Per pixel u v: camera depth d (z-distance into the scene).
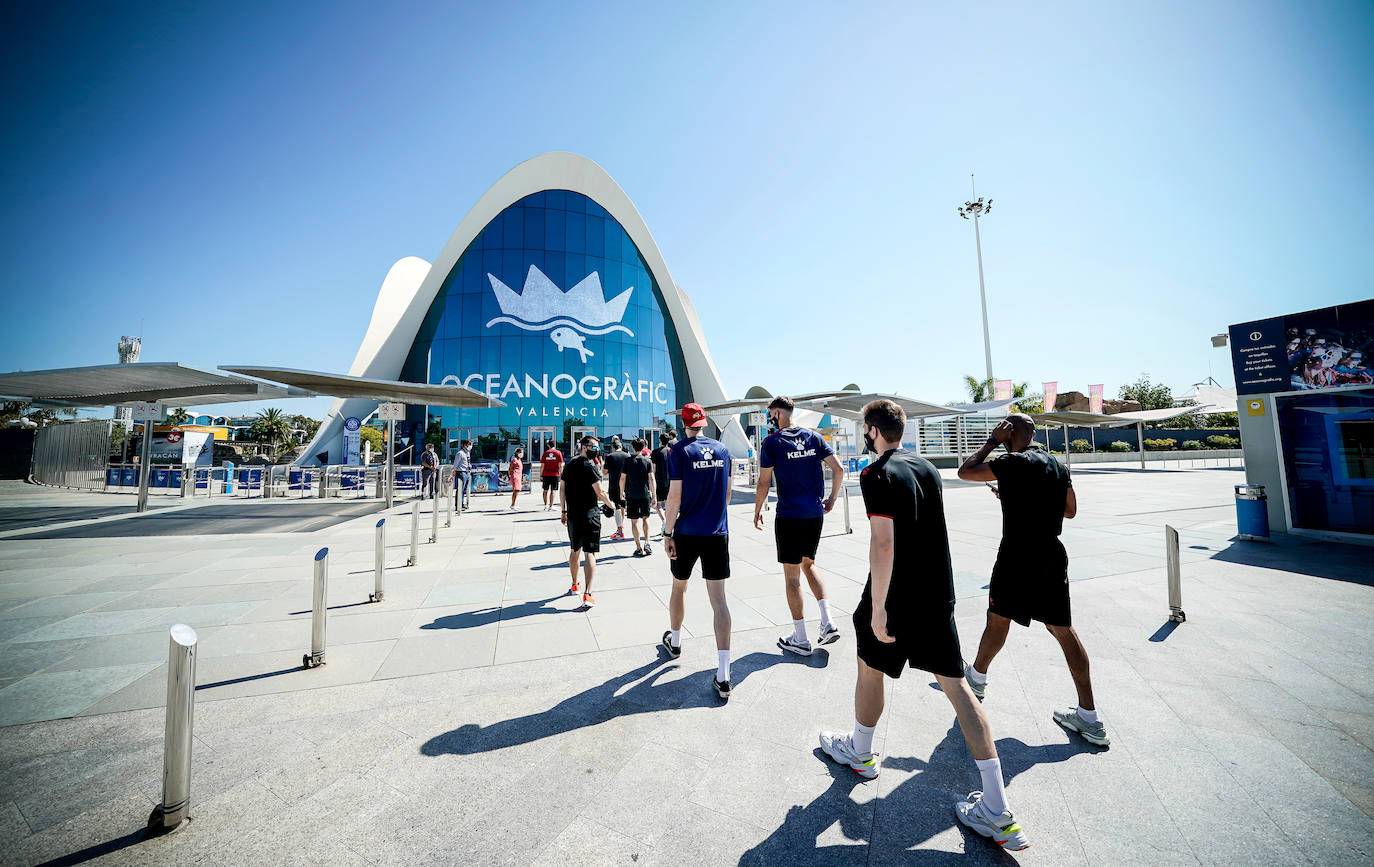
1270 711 2.88
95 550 7.67
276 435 58.34
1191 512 11.02
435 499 8.49
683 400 30.39
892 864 1.84
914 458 2.34
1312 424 7.90
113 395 14.79
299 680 3.36
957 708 2.07
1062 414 25.12
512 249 26.50
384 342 28.55
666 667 3.57
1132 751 2.52
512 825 2.04
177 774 2.02
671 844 1.94
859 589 5.50
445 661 3.65
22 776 2.36
